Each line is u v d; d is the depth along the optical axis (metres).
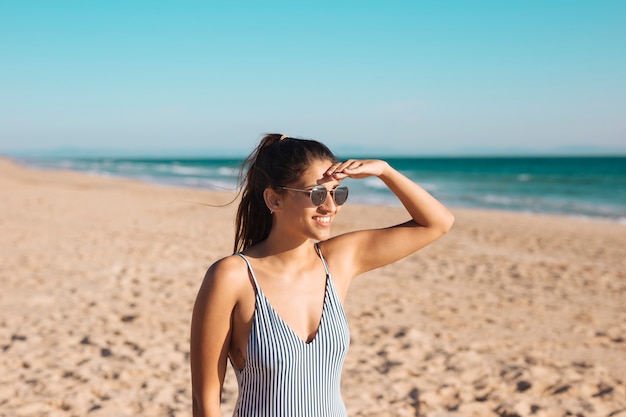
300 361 1.76
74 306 7.48
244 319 1.79
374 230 2.09
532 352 6.09
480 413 4.59
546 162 119.94
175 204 22.03
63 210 17.83
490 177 55.78
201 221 16.66
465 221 19.00
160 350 5.87
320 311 1.86
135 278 9.09
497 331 6.86
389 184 1.99
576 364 5.74
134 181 42.69
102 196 24.58
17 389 4.84
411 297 8.45
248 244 2.01
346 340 1.87
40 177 42.44
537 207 27.05
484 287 9.24
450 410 4.64
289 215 1.82
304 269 1.90
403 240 2.03
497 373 5.43
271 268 1.85
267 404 1.77
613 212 24.66
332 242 2.05
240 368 1.85
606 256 12.54
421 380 5.24
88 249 11.27
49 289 8.26
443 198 31.92
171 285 8.70
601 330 6.98
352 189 35.56
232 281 1.79
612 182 47.28
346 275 2.01
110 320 6.90
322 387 1.81
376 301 8.16
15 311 7.18
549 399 4.85
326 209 1.80
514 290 9.05
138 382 5.05
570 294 8.87
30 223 14.50
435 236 2.04
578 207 27.08
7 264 9.70
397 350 6.06
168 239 12.98
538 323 7.25
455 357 5.86
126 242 12.29
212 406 1.82
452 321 7.25
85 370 5.28
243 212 2.01
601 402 4.79
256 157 1.94
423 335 6.58
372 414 4.53
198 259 10.80
